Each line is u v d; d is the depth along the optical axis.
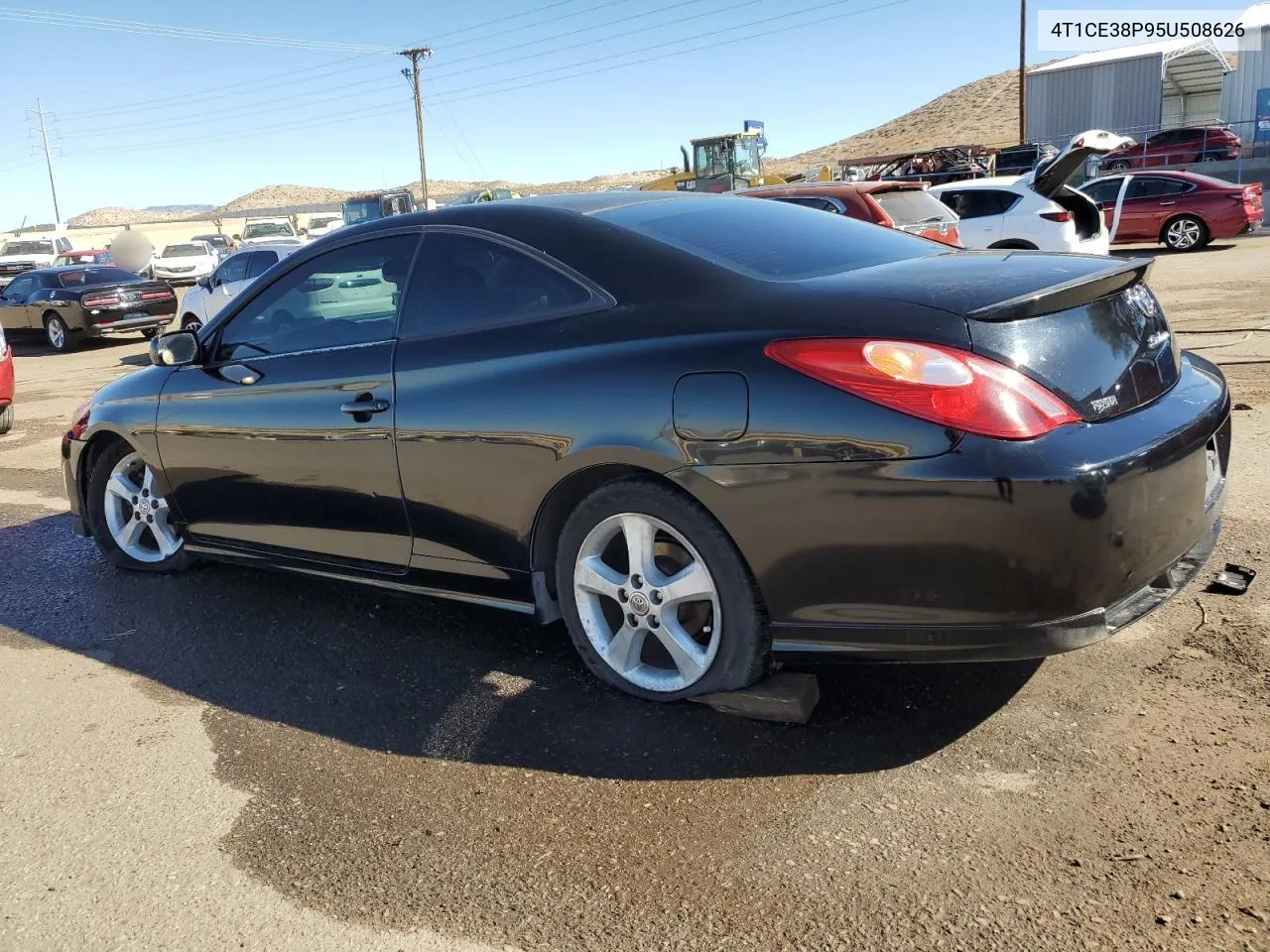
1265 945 1.96
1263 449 5.21
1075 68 28.97
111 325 17.30
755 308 2.74
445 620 3.93
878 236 3.48
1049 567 2.36
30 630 4.14
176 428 4.19
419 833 2.56
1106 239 13.32
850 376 2.48
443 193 104.31
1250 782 2.46
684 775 2.71
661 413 2.75
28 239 37.47
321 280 3.76
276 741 3.09
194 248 34.09
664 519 2.85
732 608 2.80
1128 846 2.28
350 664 3.59
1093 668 3.08
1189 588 3.57
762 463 2.59
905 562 2.47
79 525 4.91
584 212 3.30
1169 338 2.99
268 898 2.36
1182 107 34.31
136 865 2.52
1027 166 26.52
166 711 3.34
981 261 2.96
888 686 3.09
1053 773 2.58
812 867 2.30
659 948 2.10
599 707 3.12
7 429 9.08
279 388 3.77
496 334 3.20
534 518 3.11
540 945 2.14
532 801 2.66
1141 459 2.44
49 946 2.25
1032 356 2.46
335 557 3.77
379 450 3.43
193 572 4.71
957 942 2.04
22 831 2.70
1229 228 17.77
